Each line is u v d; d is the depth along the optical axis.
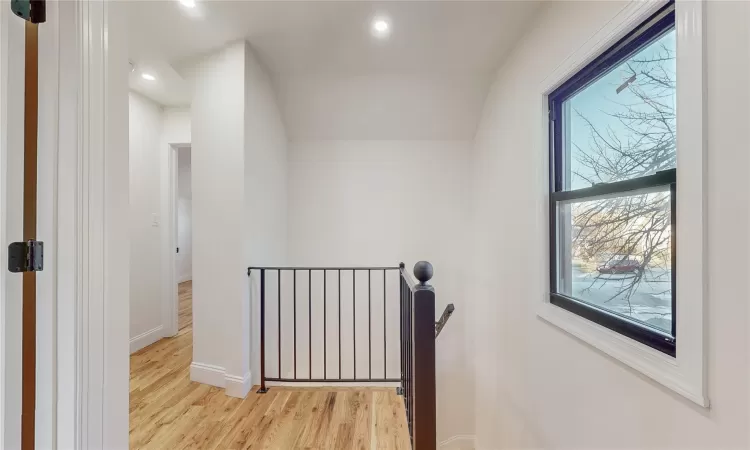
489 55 2.42
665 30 1.10
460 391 3.29
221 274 2.29
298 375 3.29
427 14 1.97
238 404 2.08
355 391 2.25
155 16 1.95
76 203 0.94
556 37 1.71
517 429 2.18
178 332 3.54
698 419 0.90
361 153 3.35
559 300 1.70
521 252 2.15
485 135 2.94
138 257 3.06
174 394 2.19
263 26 2.06
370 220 3.35
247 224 2.29
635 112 1.26
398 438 1.74
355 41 2.24
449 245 3.35
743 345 0.78
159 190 3.36
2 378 0.85
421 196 3.35
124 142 1.08
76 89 0.94
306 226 3.33
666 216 1.11
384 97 2.92
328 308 3.33
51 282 0.92
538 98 1.91
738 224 0.79
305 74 2.72
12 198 0.86
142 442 1.70
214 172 2.32
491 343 2.74
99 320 0.98
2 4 0.84
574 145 1.68
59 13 0.93
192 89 2.39
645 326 1.14
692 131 0.91
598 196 1.45
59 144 0.93
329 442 1.71
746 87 0.78
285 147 3.22
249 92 2.31
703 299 0.88
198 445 1.68
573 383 1.53
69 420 0.92
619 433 1.22
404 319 2.09
